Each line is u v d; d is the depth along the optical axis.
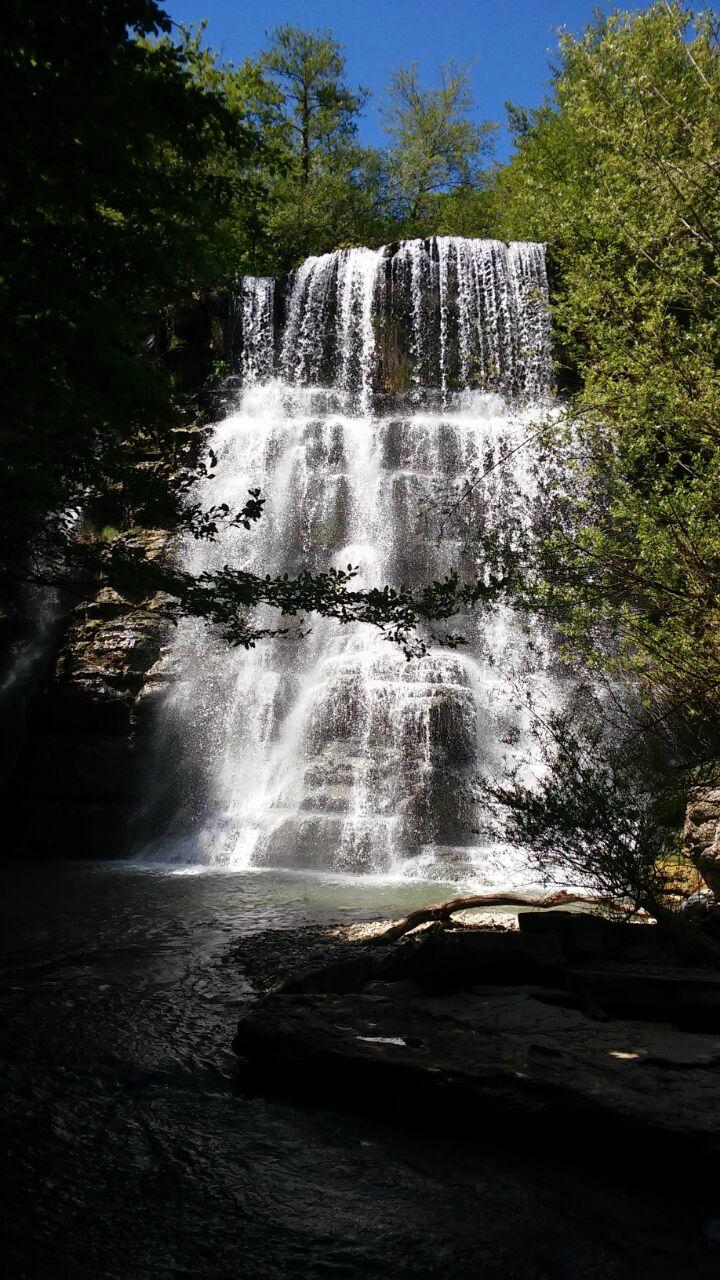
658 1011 5.33
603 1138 3.86
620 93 10.16
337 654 19.19
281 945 8.03
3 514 7.34
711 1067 4.33
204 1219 3.53
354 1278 3.12
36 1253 3.27
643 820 6.69
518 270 25.89
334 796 15.42
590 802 6.55
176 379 7.31
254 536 22.09
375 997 5.50
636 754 7.96
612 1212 3.55
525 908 9.11
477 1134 4.16
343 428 23.56
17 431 6.96
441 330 26.59
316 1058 4.70
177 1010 6.18
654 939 6.42
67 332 6.20
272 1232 3.43
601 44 10.30
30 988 6.73
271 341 28.05
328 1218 3.54
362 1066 4.53
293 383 27.77
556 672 17.31
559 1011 5.25
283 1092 4.81
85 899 10.89
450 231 41.59
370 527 21.88
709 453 10.32
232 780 16.97
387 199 44.97
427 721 15.80
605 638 10.02
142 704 17.59
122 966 7.41
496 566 9.63
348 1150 4.13
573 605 9.32
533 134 29.45
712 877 7.71
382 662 17.58
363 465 23.16
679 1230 3.42
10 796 17.45
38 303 6.09
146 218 6.47
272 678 18.16
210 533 7.44
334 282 28.02
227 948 8.04
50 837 16.58
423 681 17.20
